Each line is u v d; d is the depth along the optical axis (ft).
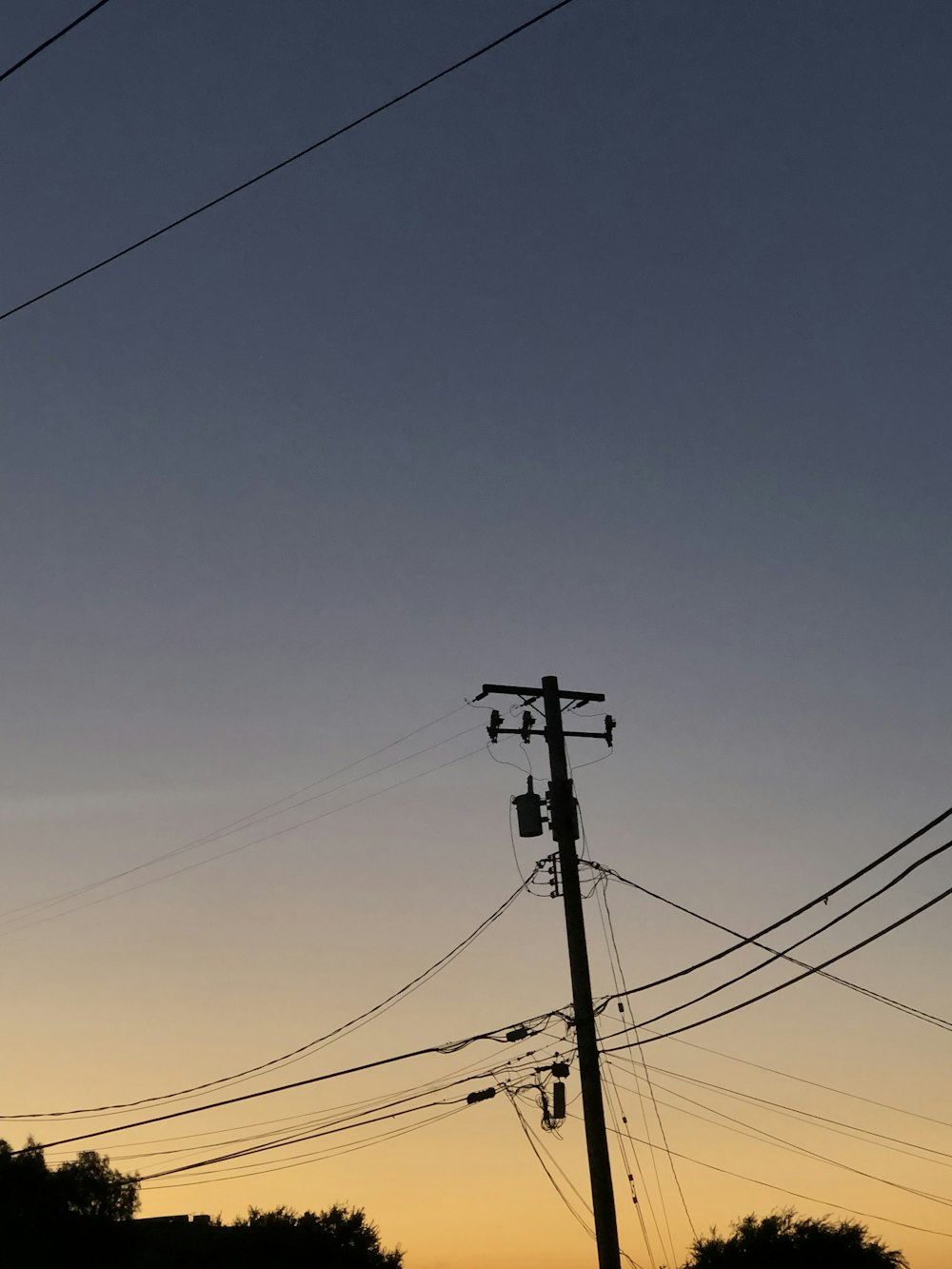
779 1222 166.91
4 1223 170.81
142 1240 175.63
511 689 92.79
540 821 89.97
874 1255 161.89
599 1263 79.30
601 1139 82.12
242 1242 171.63
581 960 86.43
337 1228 174.70
